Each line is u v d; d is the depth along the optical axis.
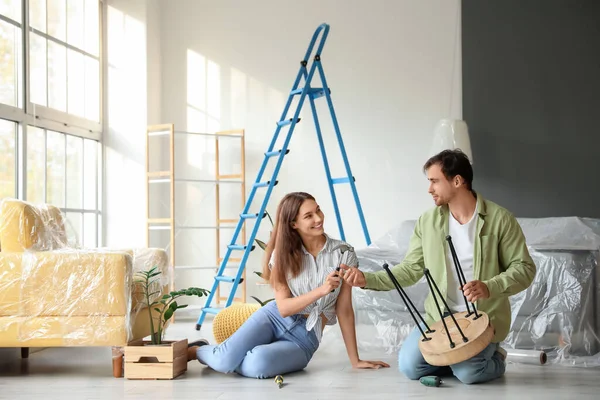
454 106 5.82
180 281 6.12
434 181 2.96
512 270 2.84
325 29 4.70
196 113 6.15
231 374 3.21
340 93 5.99
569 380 3.02
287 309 3.12
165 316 3.30
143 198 5.79
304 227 3.11
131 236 5.79
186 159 6.16
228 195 6.11
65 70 5.28
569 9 5.58
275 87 6.06
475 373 2.88
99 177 5.78
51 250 3.43
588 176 5.55
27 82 4.71
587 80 5.56
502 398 2.65
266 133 6.07
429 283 2.78
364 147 5.96
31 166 4.80
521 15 5.64
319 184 6.01
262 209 4.60
